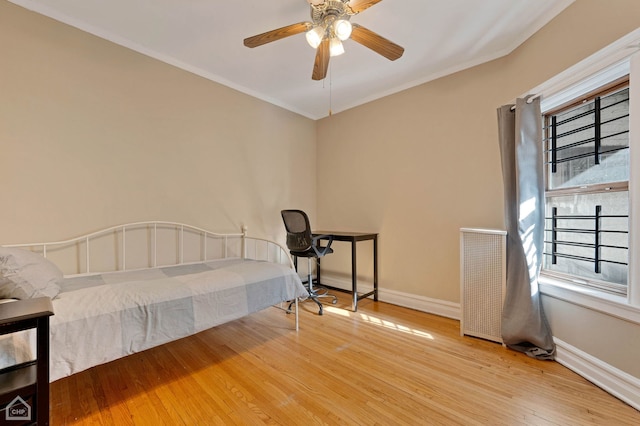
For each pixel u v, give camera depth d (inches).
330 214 146.5
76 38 78.1
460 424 50.3
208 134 107.9
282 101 133.1
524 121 75.7
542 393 58.6
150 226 92.7
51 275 57.7
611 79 62.2
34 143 72.1
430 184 109.1
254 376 65.7
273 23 78.7
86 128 80.0
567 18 68.8
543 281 75.4
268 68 103.6
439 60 97.6
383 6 71.5
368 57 95.8
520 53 84.4
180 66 99.3
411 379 64.2
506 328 78.3
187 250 101.6
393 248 120.6
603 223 66.4
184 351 78.0
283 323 97.9
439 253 106.6
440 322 99.0
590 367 62.3
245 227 119.1
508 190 80.8
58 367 46.7
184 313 64.2
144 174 91.4
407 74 107.7
